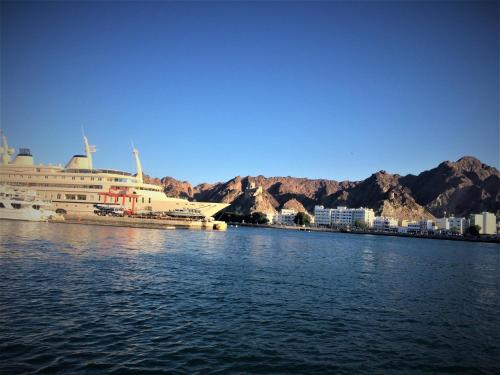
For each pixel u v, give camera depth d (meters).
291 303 32.78
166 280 39.41
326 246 113.94
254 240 119.44
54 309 26.67
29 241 64.56
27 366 17.89
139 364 18.95
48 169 129.12
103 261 48.69
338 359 21.14
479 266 75.88
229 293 35.22
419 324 28.70
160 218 134.00
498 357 22.78
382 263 70.19
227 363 19.77
